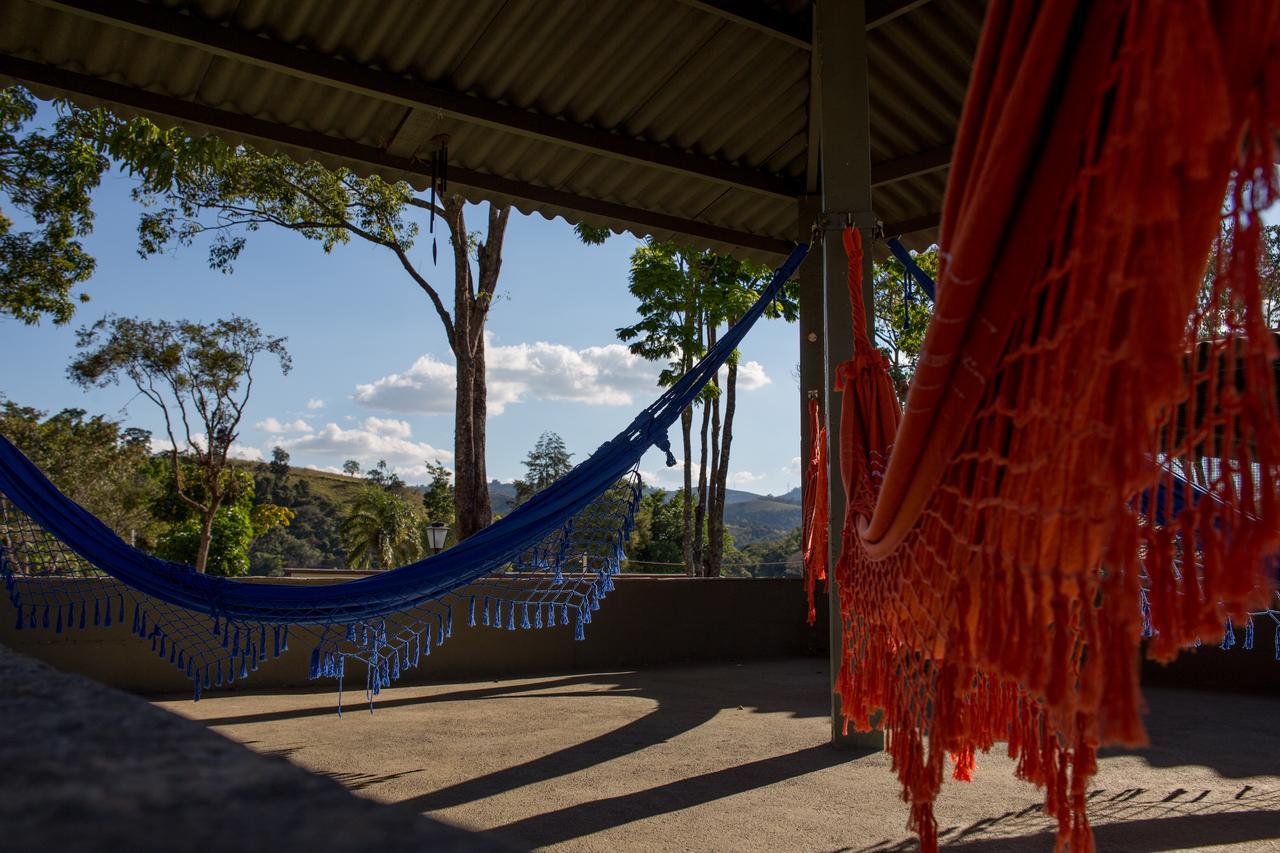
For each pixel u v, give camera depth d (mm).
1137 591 1027
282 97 5754
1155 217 954
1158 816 3777
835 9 5238
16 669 791
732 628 10633
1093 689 1171
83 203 15383
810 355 7328
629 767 4711
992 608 1435
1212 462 1102
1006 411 1408
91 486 31547
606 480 5082
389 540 48750
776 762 4816
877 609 2512
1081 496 1176
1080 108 1156
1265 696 7613
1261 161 960
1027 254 1280
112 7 4742
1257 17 934
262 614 4902
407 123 6008
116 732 535
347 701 7180
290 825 361
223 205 16016
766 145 6941
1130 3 1078
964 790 4203
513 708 6785
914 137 6832
